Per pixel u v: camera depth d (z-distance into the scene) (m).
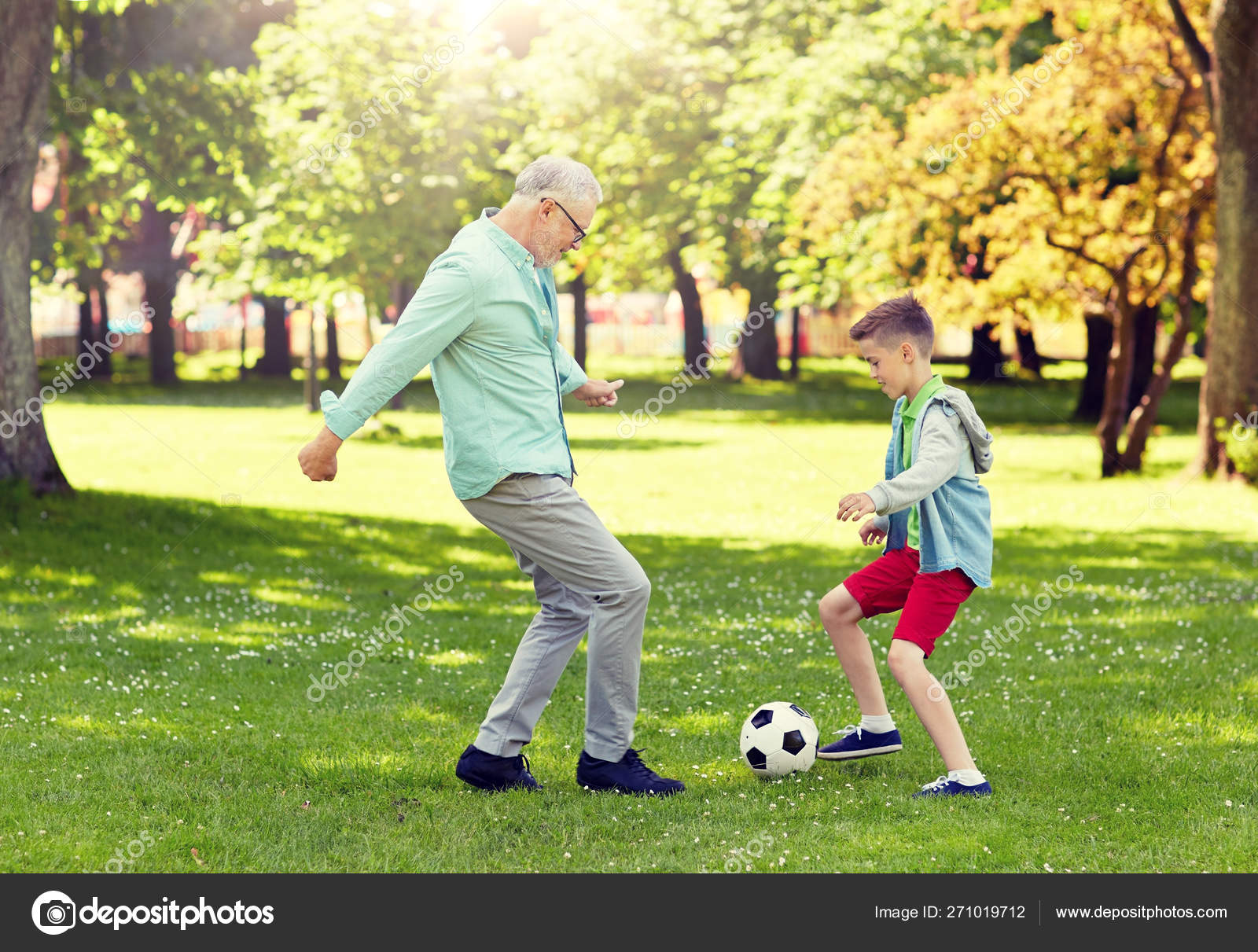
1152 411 23.45
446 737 7.14
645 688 8.39
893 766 6.61
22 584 11.98
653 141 30.28
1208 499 19.77
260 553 14.53
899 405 6.19
